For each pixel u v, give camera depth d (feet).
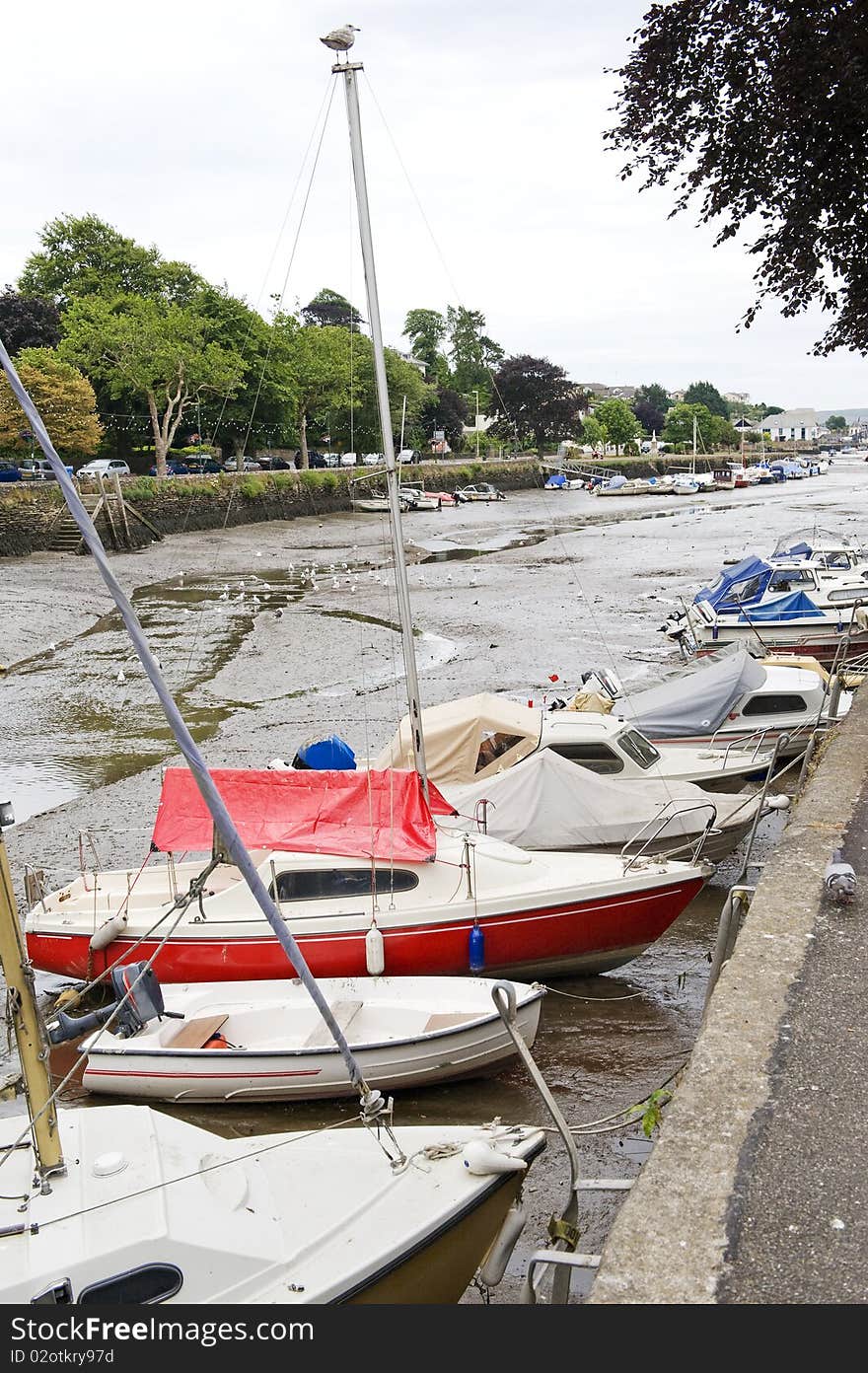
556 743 44.60
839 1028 15.57
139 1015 28.14
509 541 204.95
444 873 34.19
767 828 50.08
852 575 91.30
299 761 39.29
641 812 41.34
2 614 117.60
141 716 76.79
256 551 185.57
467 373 476.13
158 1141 18.79
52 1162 17.31
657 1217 11.79
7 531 169.89
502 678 83.15
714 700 52.37
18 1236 16.25
